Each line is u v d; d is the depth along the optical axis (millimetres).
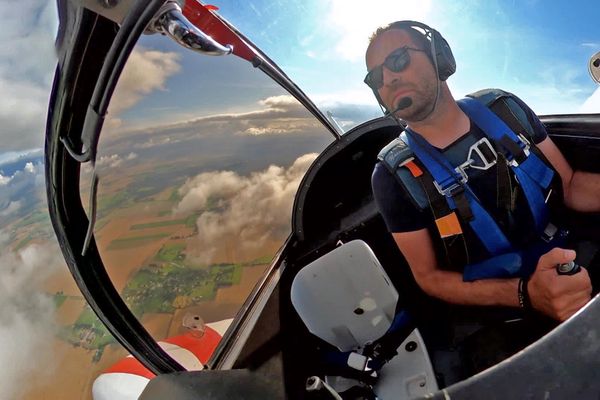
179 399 510
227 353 874
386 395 733
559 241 834
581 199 899
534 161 831
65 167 563
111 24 426
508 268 800
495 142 820
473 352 752
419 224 860
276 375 685
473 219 804
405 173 840
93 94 455
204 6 679
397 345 792
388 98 860
